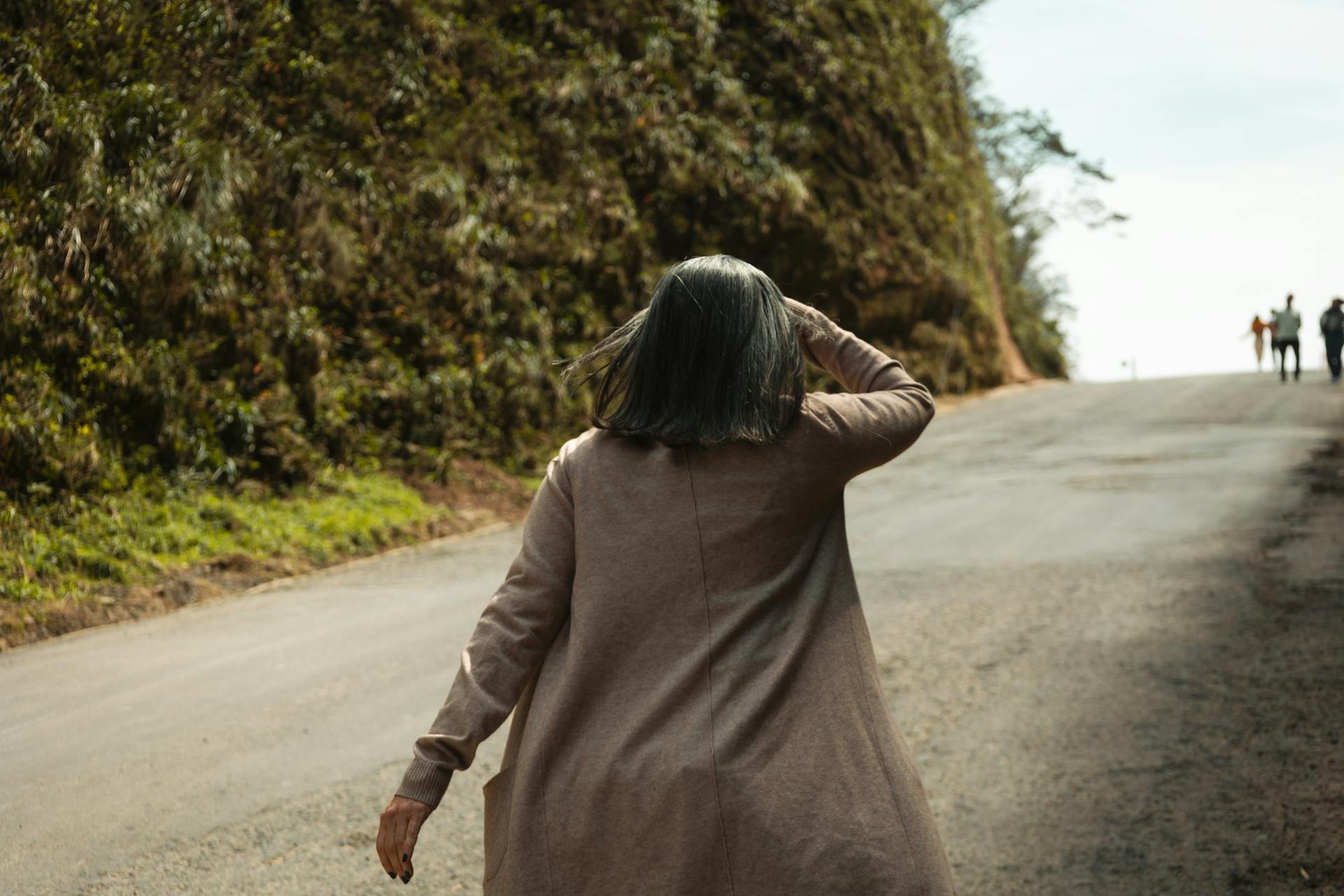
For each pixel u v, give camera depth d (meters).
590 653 1.60
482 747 4.47
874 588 7.19
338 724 4.73
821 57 23.69
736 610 1.61
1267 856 3.32
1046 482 12.22
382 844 1.60
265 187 11.28
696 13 20.80
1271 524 8.73
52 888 3.22
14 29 9.39
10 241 8.36
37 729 4.73
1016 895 3.16
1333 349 24.27
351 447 11.23
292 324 10.84
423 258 13.05
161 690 5.29
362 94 13.34
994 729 4.51
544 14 17.66
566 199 16.16
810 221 21.95
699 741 1.52
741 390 1.65
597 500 1.67
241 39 12.06
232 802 3.88
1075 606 6.50
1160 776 3.95
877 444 1.74
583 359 1.82
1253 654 5.35
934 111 29.55
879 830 1.53
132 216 9.30
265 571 8.31
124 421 9.05
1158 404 22.05
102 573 7.49
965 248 28.47
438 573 8.40
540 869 1.56
